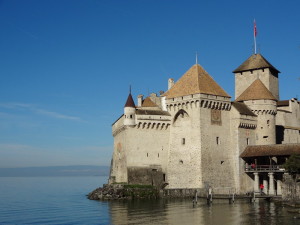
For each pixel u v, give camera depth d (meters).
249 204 75.94
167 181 93.44
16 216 75.75
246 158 93.69
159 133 94.88
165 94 102.25
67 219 68.06
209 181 88.44
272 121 99.19
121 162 97.06
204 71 96.38
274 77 116.31
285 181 79.38
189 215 63.88
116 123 102.75
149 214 65.94
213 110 91.88
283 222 56.06
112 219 62.97
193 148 89.62
